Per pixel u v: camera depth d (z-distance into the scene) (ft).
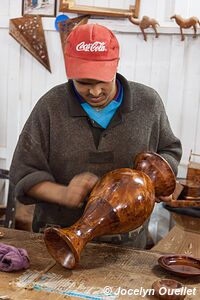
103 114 4.31
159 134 4.68
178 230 5.99
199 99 7.36
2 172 7.79
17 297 3.08
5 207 7.15
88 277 3.45
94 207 3.43
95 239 4.46
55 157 4.40
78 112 4.25
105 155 4.35
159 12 7.29
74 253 3.22
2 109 8.25
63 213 4.50
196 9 7.16
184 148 7.52
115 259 3.83
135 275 3.53
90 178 3.87
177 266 3.67
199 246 5.69
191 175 6.22
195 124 7.44
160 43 7.36
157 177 3.80
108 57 3.70
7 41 8.00
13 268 3.43
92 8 7.40
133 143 4.40
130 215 3.44
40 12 7.72
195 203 5.61
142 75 7.54
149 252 4.03
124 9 7.38
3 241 4.12
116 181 3.52
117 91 4.40
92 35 3.70
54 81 7.93
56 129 4.32
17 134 8.24
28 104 8.14
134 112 4.42
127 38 7.47
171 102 7.45
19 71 8.04
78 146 4.33
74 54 3.70
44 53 7.77
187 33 7.17
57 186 4.01
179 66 7.32
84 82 3.77
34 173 4.16
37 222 4.71
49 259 3.74
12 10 7.86
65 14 7.63
